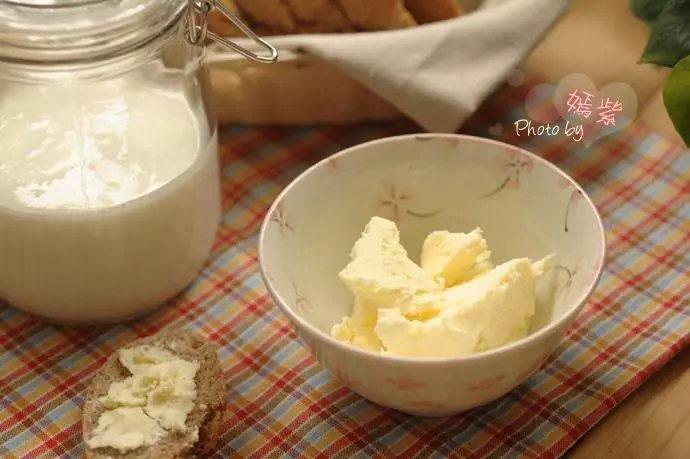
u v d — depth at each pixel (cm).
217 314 55
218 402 49
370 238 50
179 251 53
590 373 51
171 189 51
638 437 50
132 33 49
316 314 52
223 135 63
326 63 58
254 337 54
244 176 61
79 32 48
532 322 51
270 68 59
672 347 52
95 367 53
